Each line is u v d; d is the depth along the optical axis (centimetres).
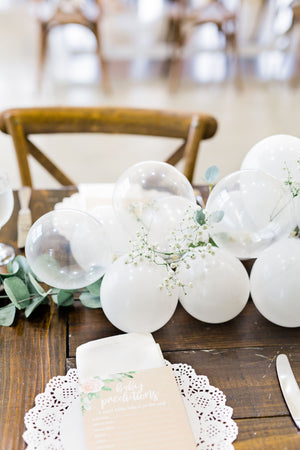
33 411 77
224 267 86
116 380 80
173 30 402
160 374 81
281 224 89
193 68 426
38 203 119
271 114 349
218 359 86
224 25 382
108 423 75
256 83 403
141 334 87
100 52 367
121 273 84
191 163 141
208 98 372
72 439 74
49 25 357
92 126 143
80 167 283
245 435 75
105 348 84
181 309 95
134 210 93
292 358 86
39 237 87
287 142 100
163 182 96
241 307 88
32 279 92
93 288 93
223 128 327
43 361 85
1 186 94
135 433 74
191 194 99
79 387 79
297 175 97
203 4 375
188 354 86
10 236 110
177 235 88
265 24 497
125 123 143
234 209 88
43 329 90
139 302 83
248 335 90
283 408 79
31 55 442
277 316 87
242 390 81
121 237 98
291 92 387
